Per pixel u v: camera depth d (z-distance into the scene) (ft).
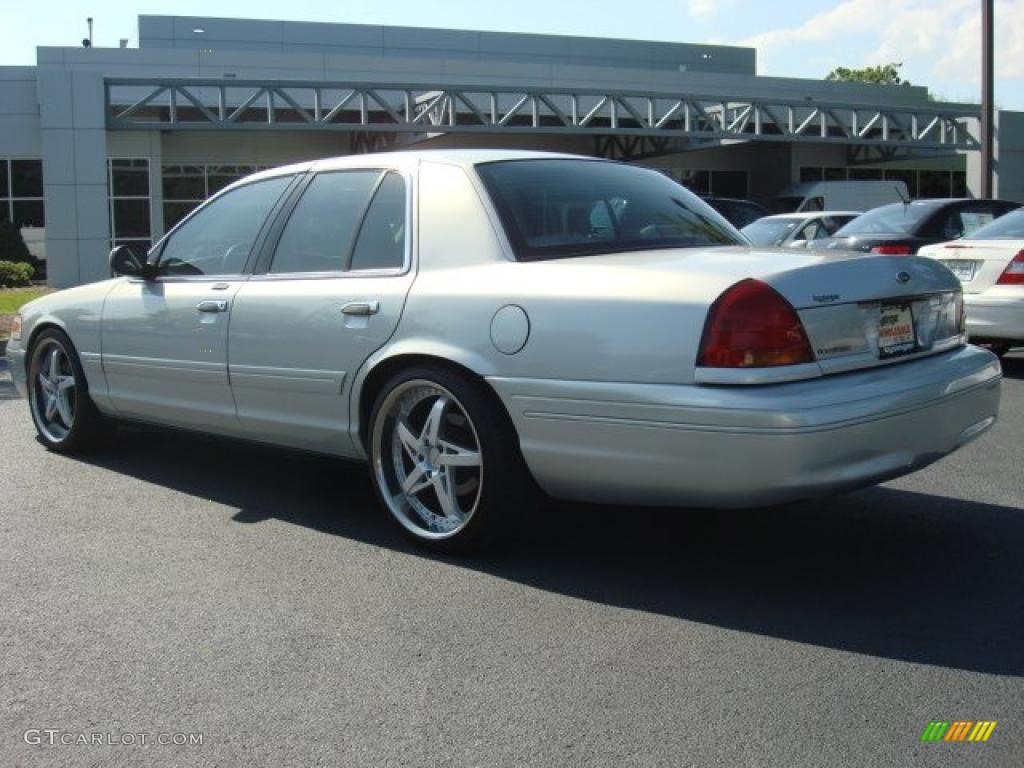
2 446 22.09
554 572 14.17
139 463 20.51
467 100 94.32
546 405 13.16
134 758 9.46
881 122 120.67
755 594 13.35
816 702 10.39
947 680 10.85
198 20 155.02
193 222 18.70
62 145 80.43
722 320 12.09
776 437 11.69
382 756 9.46
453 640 11.98
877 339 13.21
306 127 88.99
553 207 14.87
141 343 18.61
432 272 14.64
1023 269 27.76
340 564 14.55
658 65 181.16
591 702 10.44
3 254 90.07
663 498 12.80
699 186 128.26
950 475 19.10
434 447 14.69
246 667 11.32
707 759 9.34
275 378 16.26
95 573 14.24
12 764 9.37
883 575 14.01
